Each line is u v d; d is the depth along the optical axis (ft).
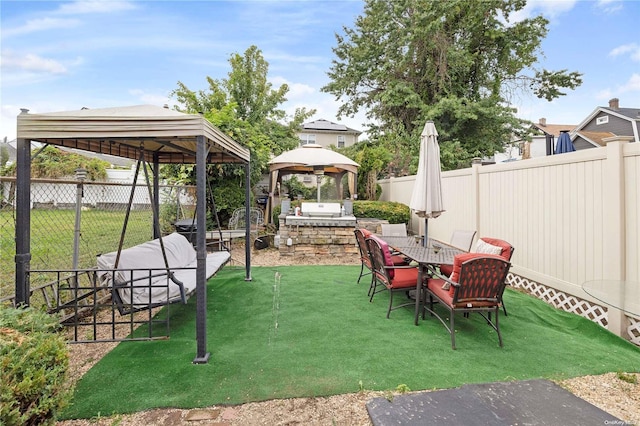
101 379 8.30
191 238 20.18
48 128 9.31
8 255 11.41
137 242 20.57
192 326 11.91
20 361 5.17
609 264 11.75
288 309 13.53
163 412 7.16
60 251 16.17
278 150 43.47
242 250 27.96
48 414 5.55
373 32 44.83
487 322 12.00
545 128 74.64
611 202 11.68
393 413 6.99
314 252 25.12
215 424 6.81
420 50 41.86
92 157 45.57
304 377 8.48
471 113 39.52
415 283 12.87
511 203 17.46
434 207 15.66
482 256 10.09
